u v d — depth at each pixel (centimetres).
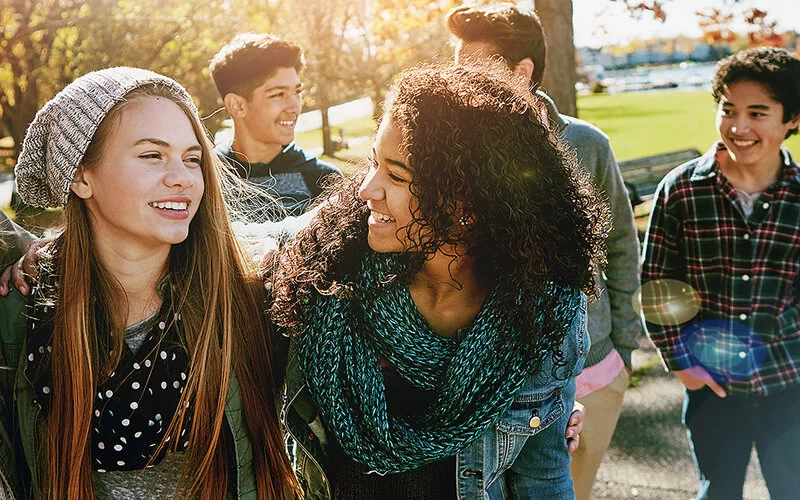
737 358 282
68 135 165
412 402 176
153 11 1187
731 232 280
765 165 275
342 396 168
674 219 290
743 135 269
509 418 179
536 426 182
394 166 154
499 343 164
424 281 169
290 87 342
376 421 166
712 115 2655
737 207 279
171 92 170
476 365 164
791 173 275
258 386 182
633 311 296
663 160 979
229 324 177
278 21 1361
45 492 177
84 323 172
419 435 167
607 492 369
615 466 393
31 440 178
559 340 166
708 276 287
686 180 287
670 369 297
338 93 2277
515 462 194
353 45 1812
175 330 174
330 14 1553
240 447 182
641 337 568
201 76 1242
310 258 173
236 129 351
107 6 1156
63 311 172
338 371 168
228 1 1224
